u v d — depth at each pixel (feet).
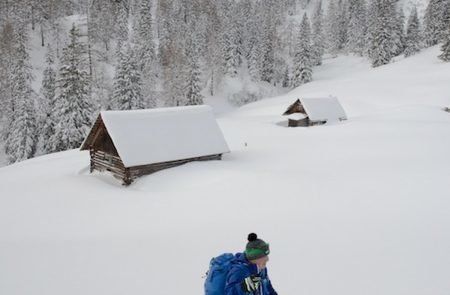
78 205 60.29
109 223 50.08
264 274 14.07
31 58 277.44
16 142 157.79
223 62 305.73
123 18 341.00
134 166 76.59
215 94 291.79
